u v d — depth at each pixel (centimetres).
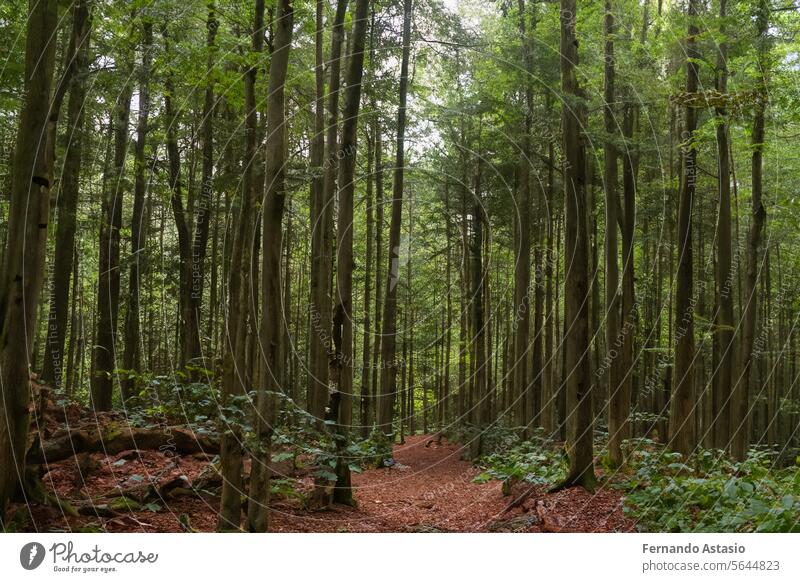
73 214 1119
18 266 506
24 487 585
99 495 678
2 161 949
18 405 512
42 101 513
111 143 1395
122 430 852
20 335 508
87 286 2273
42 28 515
